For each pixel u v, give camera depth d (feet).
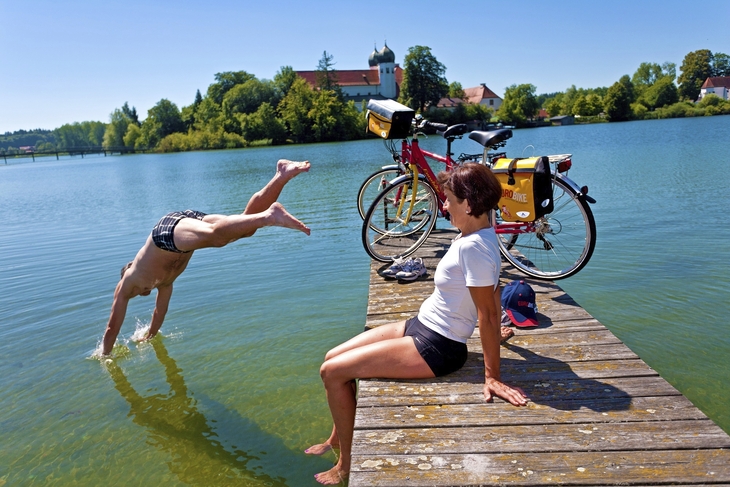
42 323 21.56
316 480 11.60
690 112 339.98
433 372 10.42
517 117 351.87
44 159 377.09
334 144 230.68
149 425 14.16
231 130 301.22
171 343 18.98
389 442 8.86
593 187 47.29
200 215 15.74
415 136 19.19
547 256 23.21
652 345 16.60
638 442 8.38
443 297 10.28
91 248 35.01
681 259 24.40
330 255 29.12
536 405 9.61
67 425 14.34
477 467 8.10
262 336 19.11
